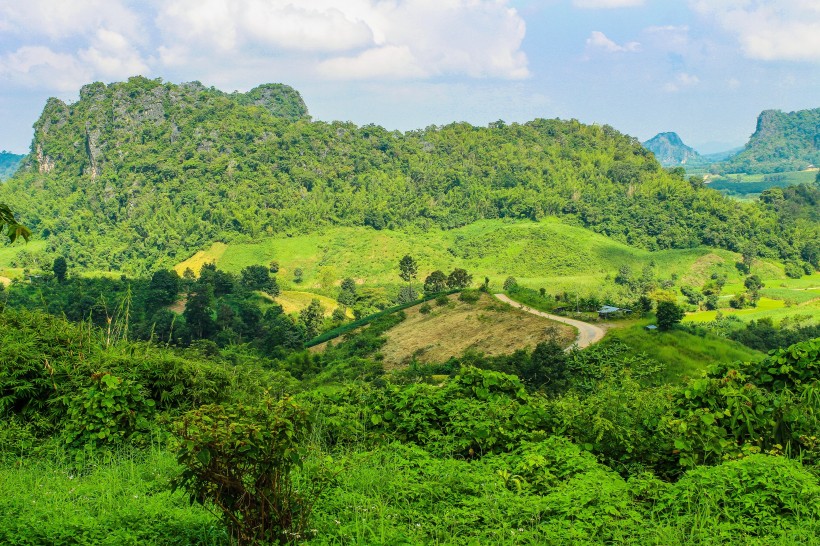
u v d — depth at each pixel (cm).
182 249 17525
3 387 873
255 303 10700
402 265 13250
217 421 465
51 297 9250
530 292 9388
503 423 764
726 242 17662
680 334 6144
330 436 804
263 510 481
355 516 540
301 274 16125
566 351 6012
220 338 8256
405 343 7525
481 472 650
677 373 5438
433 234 19400
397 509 569
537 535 505
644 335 6162
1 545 487
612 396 750
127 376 893
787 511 525
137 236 18212
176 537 518
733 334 8519
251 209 18650
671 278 15925
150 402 864
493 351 6931
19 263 16738
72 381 880
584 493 555
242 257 17038
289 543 489
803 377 794
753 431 696
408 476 639
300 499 510
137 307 9462
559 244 17900
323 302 12150
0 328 954
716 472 570
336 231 18825
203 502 483
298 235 18438
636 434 695
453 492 602
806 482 546
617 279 15225
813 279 15962
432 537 519
